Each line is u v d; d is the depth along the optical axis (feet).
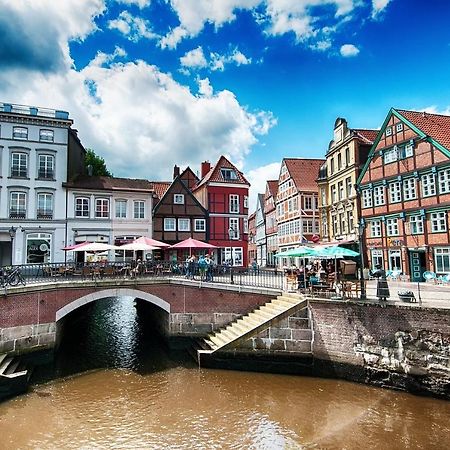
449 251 68.03
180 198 107.76
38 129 90.94
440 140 71.82
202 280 60.90
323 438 30.55
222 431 31.81
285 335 47.24
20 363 46.75
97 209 94.48
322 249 51.39
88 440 30.40
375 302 43.45
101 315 91.30
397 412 35.24
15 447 29.27
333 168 106.52
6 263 88.79
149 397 39.06
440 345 38.55
